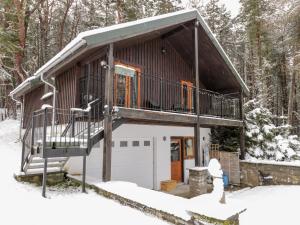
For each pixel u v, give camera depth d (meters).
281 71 20.66
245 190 8.79
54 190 5.37
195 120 8.14
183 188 8.98
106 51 6.13
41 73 7.51
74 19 19.34
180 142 10.20
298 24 13.27
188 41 9.73
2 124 14.38
